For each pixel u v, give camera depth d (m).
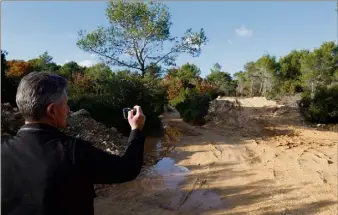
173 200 6.86
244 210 6.48
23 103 1.36
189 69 38.69
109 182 1.38
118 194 7.07
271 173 9.10
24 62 27.20
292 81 32.25
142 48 20.83
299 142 14.05
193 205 6.64
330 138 15.55
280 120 21.38
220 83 42.47
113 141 10.22
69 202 1.29
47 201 1.26
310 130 18.22
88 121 10.85
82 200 1.33
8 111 9.29
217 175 8.77
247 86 42.38
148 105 14.22
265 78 38.78
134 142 1.48
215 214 6.24
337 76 26.55
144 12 20.16
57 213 1.27
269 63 38.84
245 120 20.50
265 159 10.77
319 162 10.52
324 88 22.98
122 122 13.23
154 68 21.52
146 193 7.20
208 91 27.81
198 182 8.10
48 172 1.27
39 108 1.36
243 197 7.19
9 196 1.27
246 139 14.50
